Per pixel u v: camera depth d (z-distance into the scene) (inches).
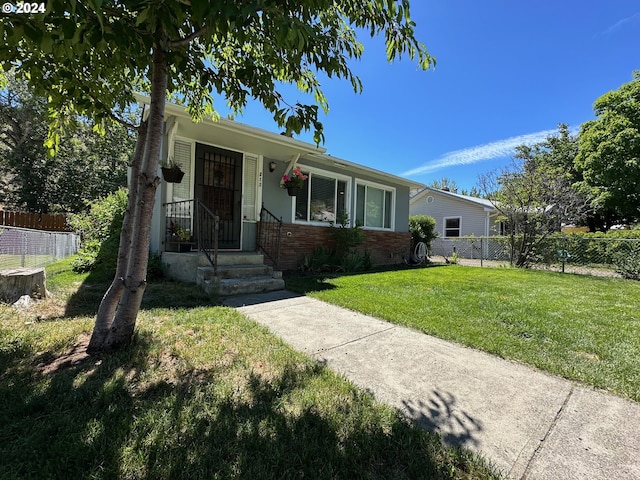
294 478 54.5
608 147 555.2
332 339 125.9
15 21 63.3
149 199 101.0
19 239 244.8
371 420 71.6
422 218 540.4
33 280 156.6
